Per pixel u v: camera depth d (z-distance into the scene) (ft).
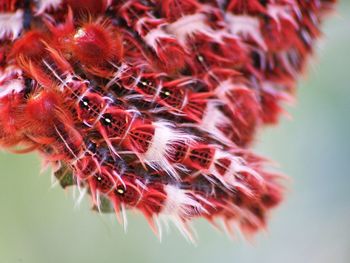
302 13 0.31
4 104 0.27
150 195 0.27
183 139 0.26
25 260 0.42
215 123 0.28
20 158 0.42
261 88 0.32
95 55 0.26
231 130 0.29
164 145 0.26
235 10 0.30
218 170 0.27
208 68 0.29
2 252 0.42
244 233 0.29
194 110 0.28
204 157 0.27
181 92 0.27
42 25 0.27
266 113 0.32
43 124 0.26
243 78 0.30
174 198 0.27
